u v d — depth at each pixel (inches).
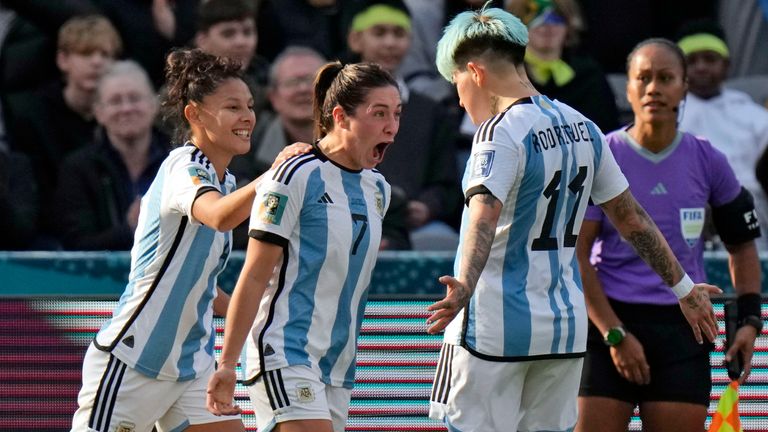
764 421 725.9
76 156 867.4
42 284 749.3
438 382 573.3
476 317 555.5
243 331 545.0
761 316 683.4
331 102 566.3
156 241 575.5
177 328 583.2
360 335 736.3
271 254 550.0
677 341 659.4
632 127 674.2
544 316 552.7
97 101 872.3
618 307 663.1
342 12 1010.7
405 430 735.1
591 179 565.6
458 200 913.5
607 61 1063.0
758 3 1083.3
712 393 730.8
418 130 906.1
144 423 590.6
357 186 571.5
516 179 542.9
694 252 667.4
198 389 595.8
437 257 752.3
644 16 1066.1
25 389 737.6
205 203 546.3
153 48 1000.9
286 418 557.6
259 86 917.2
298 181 553.9
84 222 856.9
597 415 661.3
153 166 877.8
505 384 557.9
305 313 560.4
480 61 559.2
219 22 936.9
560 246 561.6
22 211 868.6
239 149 577.6
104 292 749.9
